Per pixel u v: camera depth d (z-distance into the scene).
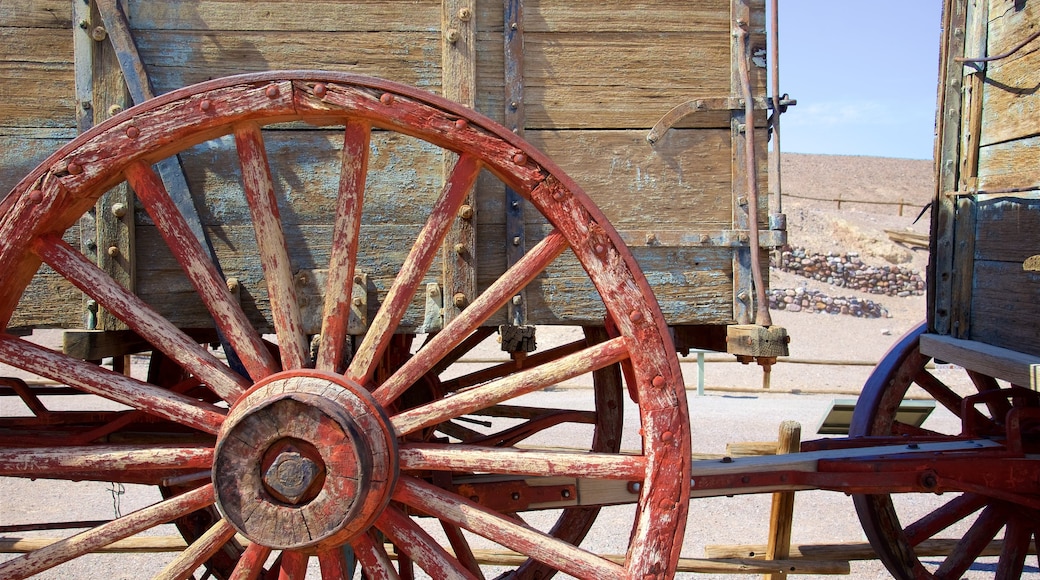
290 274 2.18
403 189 2.47
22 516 4.89
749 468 2.72
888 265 19.95
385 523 2.10
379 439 2.01
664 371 2.02
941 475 2.78
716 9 2.50
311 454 1.96
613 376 3.35
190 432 2.82
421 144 2.47
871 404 3.71
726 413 8.25
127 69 2.36
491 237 2.51
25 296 2.44
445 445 2.16
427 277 2.48
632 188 2.50
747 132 2.41
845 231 21.94
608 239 2.01
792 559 3.58
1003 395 3.24
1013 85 2.81
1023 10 2.75
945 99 3.18
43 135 2.43
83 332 2.41
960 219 3.12
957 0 3.13
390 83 2.00
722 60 2.50
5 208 2.02
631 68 2.49
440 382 3.38
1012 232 2.79
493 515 2.08
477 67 2.47
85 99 2.39
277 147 2.47
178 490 3.24
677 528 2.00
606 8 2.48
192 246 2.11
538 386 2.09
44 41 2.43
